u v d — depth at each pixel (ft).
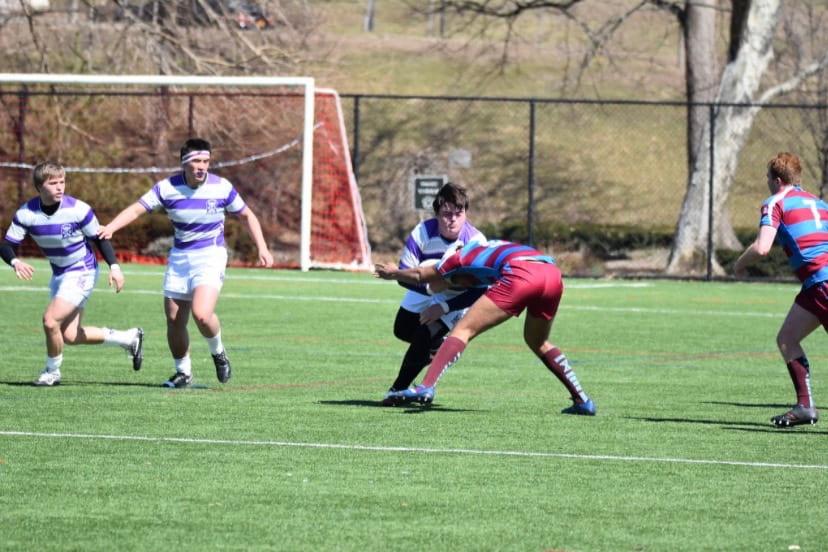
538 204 497.46
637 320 221.46
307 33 402.93
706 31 363.76
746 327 211.82
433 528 76.54
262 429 109.70
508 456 98.99
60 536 73.56
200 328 130.31
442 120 541.75
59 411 117.60
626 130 551.18
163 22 368.48
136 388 133.90
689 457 99.76
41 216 129.70
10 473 90.22
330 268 322.96
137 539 73.20
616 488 88.12
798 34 415.03
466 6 420.36
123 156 365.40
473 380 146.10
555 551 71.82
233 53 374.02
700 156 353.10
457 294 117.60
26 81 300.20
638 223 487.61
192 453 98.43
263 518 78.38
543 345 118.93
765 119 497.05
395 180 465.06
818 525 78.48
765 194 486.79
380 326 202.18
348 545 72.49
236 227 350.84
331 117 338.75
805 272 110.73
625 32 636.07
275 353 168.14
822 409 126.62
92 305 223.71
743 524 78.59
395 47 630.74
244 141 375.04
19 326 191.42
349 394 132.26
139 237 347.77
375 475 91.20
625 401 130.62
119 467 92.79
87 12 375.86
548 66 618.03
